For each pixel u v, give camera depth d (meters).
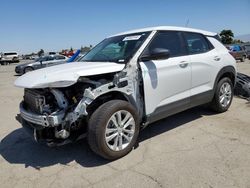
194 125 5.00
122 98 3.99
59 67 3.93
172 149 4.00
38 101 3.51
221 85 5.44
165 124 5.12
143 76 3.90
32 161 3.91
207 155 3.73
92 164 3.68
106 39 5.19
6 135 5.09
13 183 3.34
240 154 3.71
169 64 4.26
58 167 3.67
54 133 3.49
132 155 3.87
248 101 6.71
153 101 4.08
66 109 3.41
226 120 5.21
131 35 4.56
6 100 8.84
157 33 4.34
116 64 3.82
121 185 3.12
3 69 30.28
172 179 3.17
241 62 25.27
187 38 4.82
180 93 4.52
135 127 3.88
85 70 3.51
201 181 3.09
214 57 5.18
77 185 3.20
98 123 3.46
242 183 3.01
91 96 3.41
